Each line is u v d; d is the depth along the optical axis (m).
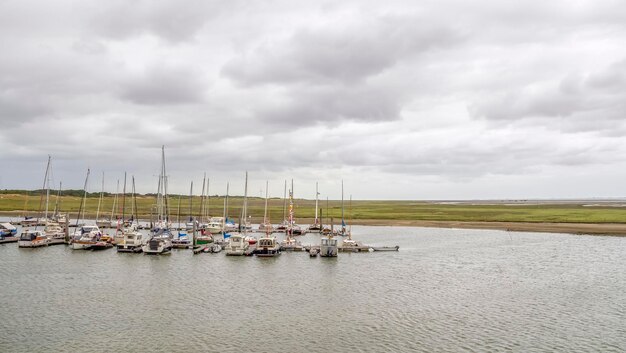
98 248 98.69
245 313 53.00
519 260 89.88
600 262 87.00
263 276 73.69
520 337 44.75
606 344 42.88
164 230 114.00
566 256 94.50
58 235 110.31
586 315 52.03
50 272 75.31
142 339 44.19
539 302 57.75
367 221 181.50
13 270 76.69
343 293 62.59
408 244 115.56
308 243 119.75
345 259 90.81
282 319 50.72
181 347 42.22
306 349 41.72
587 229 141.00
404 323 49.22
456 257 93.75
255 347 42.25
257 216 196.38
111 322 49.34
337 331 46.66
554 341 43.66
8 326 47.72
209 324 48.91
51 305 55.59
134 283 67.81
